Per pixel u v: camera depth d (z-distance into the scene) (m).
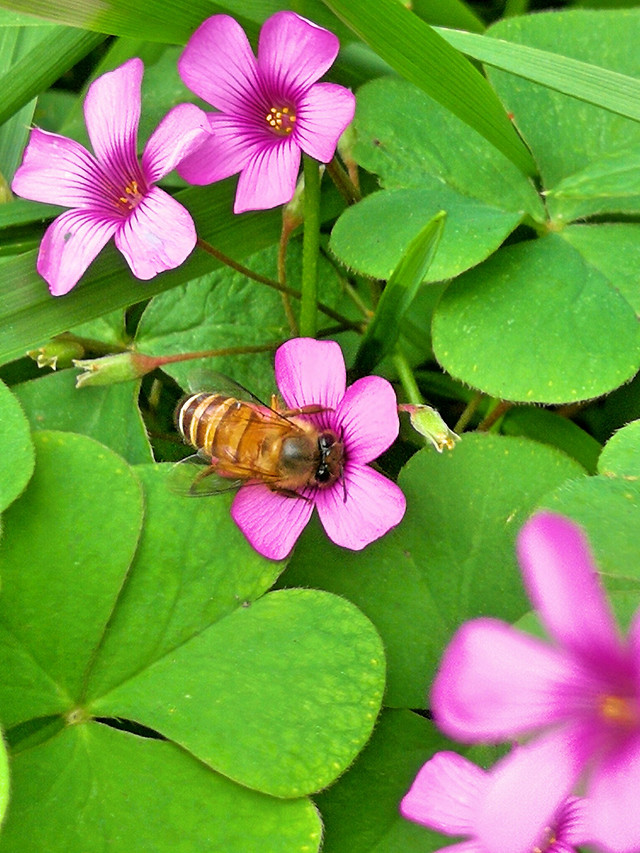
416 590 0.12
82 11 0.13
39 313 0.13
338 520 0.12
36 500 0.12
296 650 0.12
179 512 0.12
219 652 0.12
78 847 0.11
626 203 0.13
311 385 0.12
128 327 0.14
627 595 0.11
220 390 0.12
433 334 0.13
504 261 0.13
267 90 0.13
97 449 0.12
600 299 0.13
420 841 0.11
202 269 0.14
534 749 0.10
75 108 0.15
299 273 0.14
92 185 0.13
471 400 0.14
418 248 0.12
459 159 0.13
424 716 0.12
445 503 0.12
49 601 0.12
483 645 0.10
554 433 0.14
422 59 0.13
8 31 0.15
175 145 0.12
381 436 0.12
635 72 0.14
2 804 0.10
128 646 0.12
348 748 0.11
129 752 0.11
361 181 0.14
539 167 0.13
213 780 0.11
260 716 0.11
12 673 0.12
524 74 0.13
